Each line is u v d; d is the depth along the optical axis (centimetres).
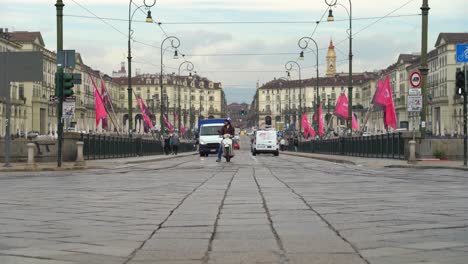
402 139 3566
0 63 2858
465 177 2203
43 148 3409
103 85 4534
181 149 8225
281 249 808
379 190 1662
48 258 768
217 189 1717
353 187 1772
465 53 2742
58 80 2847
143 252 798
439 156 3359
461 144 3356
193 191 1658
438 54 13175
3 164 3142
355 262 725
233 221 1066
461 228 980
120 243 867
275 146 6131
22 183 1988
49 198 1483
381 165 3144
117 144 4625
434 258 750
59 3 2877
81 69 12962
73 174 2542
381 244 841
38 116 12481
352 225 1011
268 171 2748
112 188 1775
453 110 12400
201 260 745
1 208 1284
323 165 3462
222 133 3953
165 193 1602
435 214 1147
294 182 1995
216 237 904
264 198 1449
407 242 857
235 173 2578
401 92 14625
